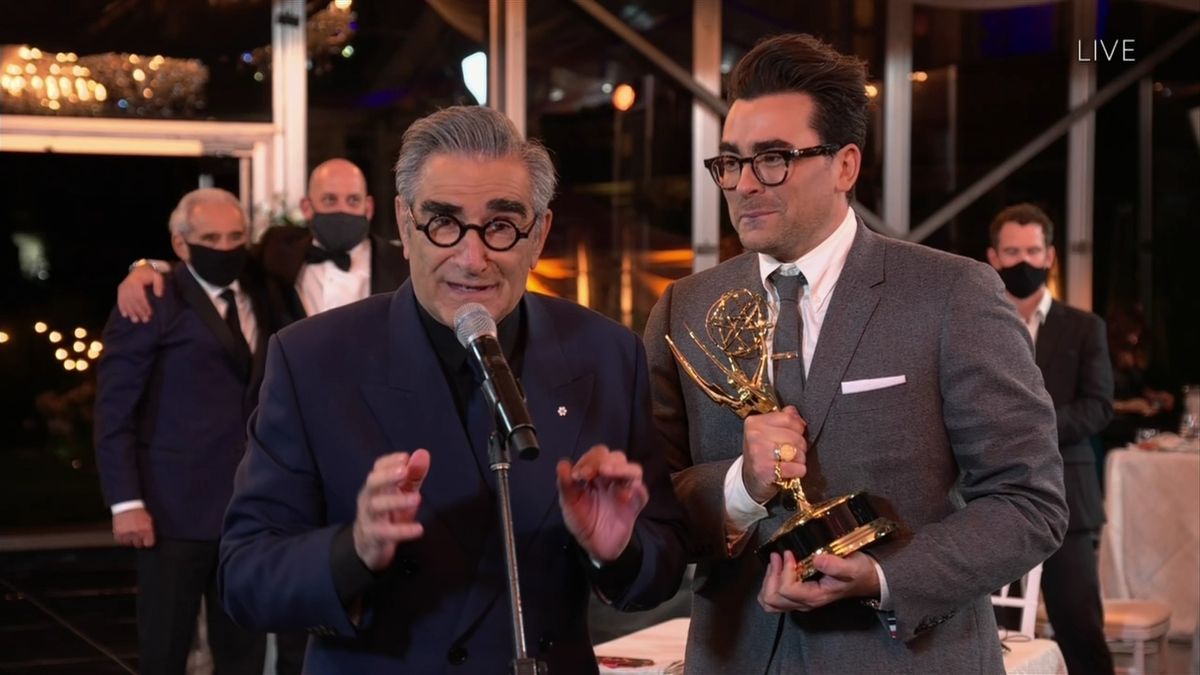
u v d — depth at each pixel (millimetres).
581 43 7703
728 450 2168
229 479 4449
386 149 7406
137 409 4422
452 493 1877
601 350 2033
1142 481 5566
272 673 4891
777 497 2086
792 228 2100
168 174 8375
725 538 2086
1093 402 4660
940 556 1947
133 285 4430
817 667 2049
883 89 8391
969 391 2025
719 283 2266
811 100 2072
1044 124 8695
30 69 6711
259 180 7105
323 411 1898
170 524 4387
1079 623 4586
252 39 7082
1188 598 5441
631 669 3025
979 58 8539
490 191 1800
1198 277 9000
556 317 2037
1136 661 4715
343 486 1880
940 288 2082
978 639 2098
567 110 7715
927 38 8438
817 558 1908
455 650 1848
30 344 8398
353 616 1807
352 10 7297
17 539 7719
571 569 1933
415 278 1873
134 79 6898
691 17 7855
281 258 4875
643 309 7910
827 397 2068
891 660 2027
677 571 1952
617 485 1804
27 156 8219
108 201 8398
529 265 1877
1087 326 4762
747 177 2086
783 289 2156
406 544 1854
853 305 2102
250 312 4637
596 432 1964
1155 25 8805
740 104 2113
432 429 1889
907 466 2037
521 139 1860
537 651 1878
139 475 4391
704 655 2164
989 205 8672
